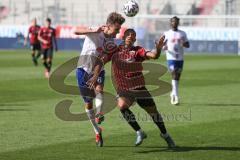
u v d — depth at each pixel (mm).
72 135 32594
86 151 28438
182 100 48375
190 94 52750
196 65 88375
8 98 48562
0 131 33656
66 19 146750
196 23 132375
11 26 132000
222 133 33312
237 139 31516
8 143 30266
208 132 33656
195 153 28062
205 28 120125
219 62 94875
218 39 119188
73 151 28406
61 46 129125
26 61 94312
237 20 130750
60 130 34125
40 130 34062
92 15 145500
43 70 78188
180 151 28531
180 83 62406
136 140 30406
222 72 76188
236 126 35656
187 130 34312
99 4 145625
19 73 73188
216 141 31000
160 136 31828
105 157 27109
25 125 35688
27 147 29297
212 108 43688
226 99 49156
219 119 38469
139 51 28797
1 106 43875
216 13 137500
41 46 77125
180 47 47094
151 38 127125
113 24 29531
